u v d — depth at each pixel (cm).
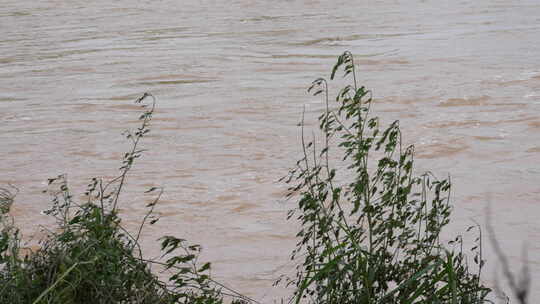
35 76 2459
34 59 2798
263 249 1023
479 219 1107
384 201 689
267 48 2866
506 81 2094
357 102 677
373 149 1466
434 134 1580
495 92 1958
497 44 2775
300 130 1655
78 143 1606
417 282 630
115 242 614
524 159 1404
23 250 981
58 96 2130
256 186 1284
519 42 2803
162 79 2312
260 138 1598
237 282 918
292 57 2652
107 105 1983
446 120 1694
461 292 611
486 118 1700
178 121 1772
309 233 664
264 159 1445
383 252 646
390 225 657
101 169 1411
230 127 1700
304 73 2348
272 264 972
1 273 600
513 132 1586
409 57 2566
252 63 2545
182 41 3114
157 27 3609
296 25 3528
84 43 3148
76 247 598
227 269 959
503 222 1095
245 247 1031
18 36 3462
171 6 4509
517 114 1728
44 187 1308
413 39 2978
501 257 456
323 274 634
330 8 4159
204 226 1112
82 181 1340
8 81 2394
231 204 1202
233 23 3675
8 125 1805
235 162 1429
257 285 908
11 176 1380
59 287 575
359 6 4206
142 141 1605
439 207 681
